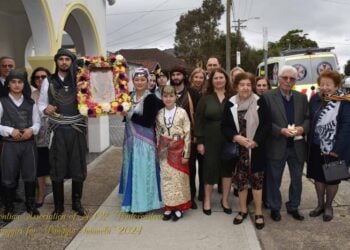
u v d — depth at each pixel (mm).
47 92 4797
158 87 5898
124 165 5191
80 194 5113
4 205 5105
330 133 4598
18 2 8680
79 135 4922
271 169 4777
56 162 4867
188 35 43531
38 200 5430
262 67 14461
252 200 5477
